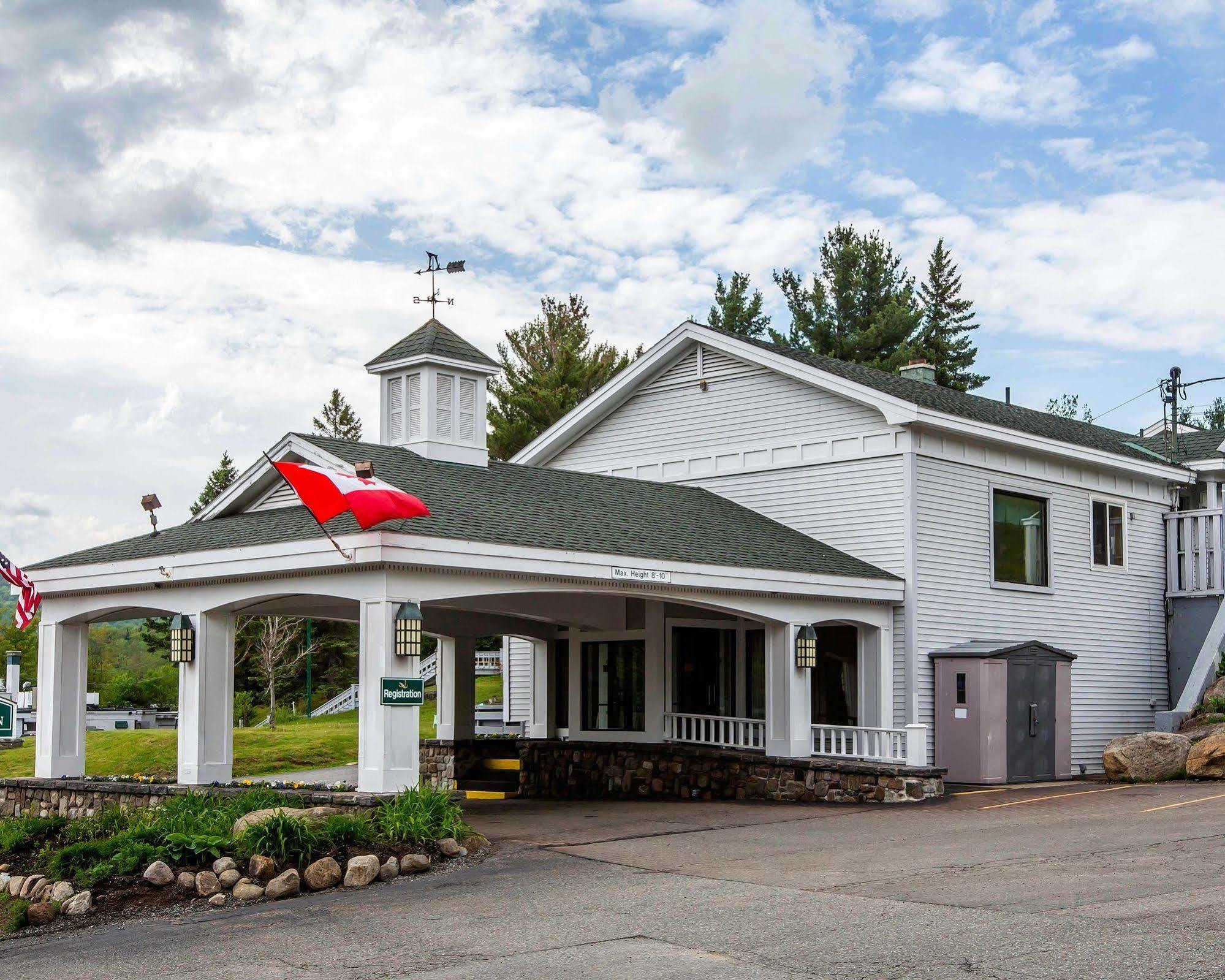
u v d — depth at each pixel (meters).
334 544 13.70
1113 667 24.00
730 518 20.78
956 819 15.12
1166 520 25.91
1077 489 23.67
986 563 21.55
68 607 18.14
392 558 13.69
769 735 18.80
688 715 20.25
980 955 8.12
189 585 16.31
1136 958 7.87
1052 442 22.31
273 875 11.55
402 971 8.46
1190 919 8.83
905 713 19.86
